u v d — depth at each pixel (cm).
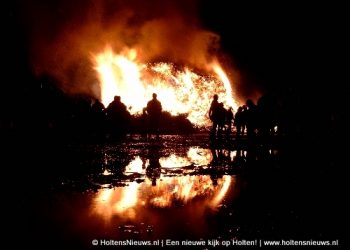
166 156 1402
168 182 819
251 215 526
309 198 641
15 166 1043
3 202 609
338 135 2312
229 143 2108
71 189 730
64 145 1820
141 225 480
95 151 1561
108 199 638
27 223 489
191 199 638
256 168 1046
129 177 887
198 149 1712
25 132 2475
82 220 504
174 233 447
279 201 618
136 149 1683
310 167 1052
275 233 447
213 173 959
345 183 789
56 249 394
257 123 2036
